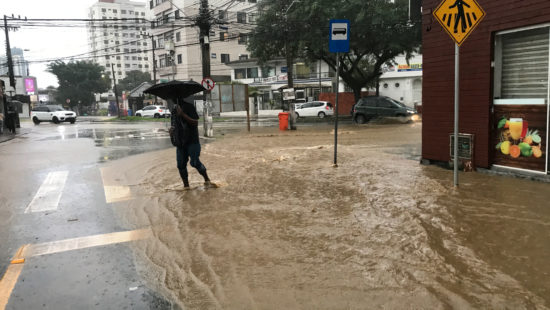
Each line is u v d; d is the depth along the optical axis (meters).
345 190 5.99
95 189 6.85
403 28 24.27
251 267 3.39
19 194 6.66
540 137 6.22
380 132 16.67
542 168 6.25
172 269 3.44
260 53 26.30
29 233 4.60
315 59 30.19
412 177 6.81
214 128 23.22
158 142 14.98
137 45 154.75
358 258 3.49
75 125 32.78
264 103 51.91
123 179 7.62
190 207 5.36
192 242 4.05
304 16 22.19
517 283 2.95
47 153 12.48
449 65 7.53
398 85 45.91
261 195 5.85
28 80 75.06
